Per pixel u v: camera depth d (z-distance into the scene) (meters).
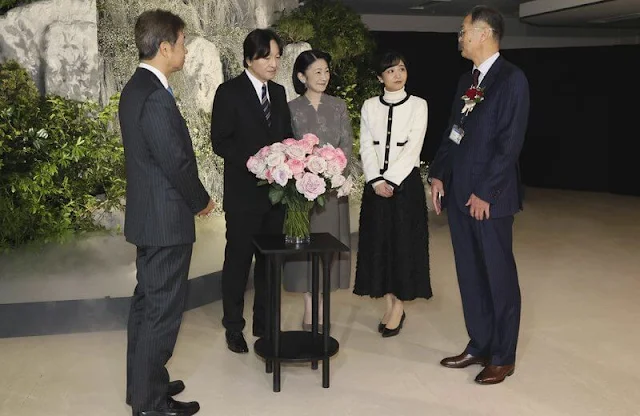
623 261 6.45
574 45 12.55
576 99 11.06
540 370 3.88
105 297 4.59
